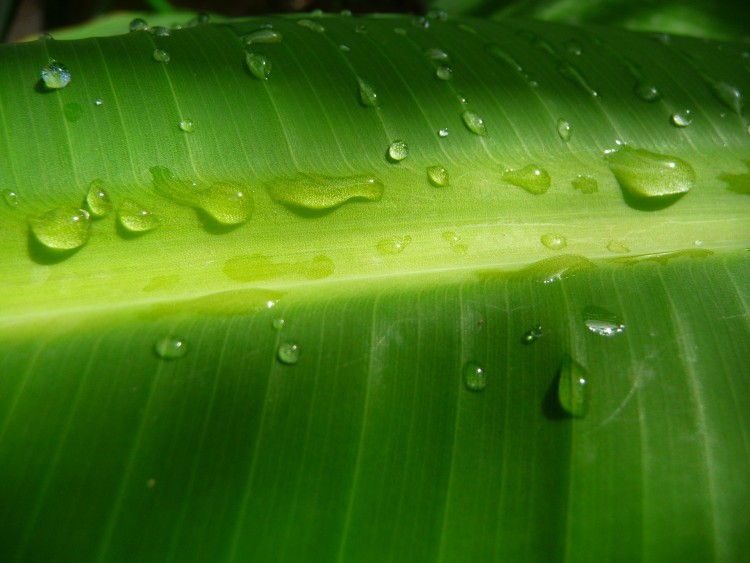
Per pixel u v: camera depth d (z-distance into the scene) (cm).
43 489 18
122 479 18
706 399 19
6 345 19
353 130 21
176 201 20
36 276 19
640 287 20
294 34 22
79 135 20
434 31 23
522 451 19
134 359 19
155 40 21
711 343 19
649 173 21
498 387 19
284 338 19
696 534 18
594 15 27
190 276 20
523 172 21
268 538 18
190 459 18
